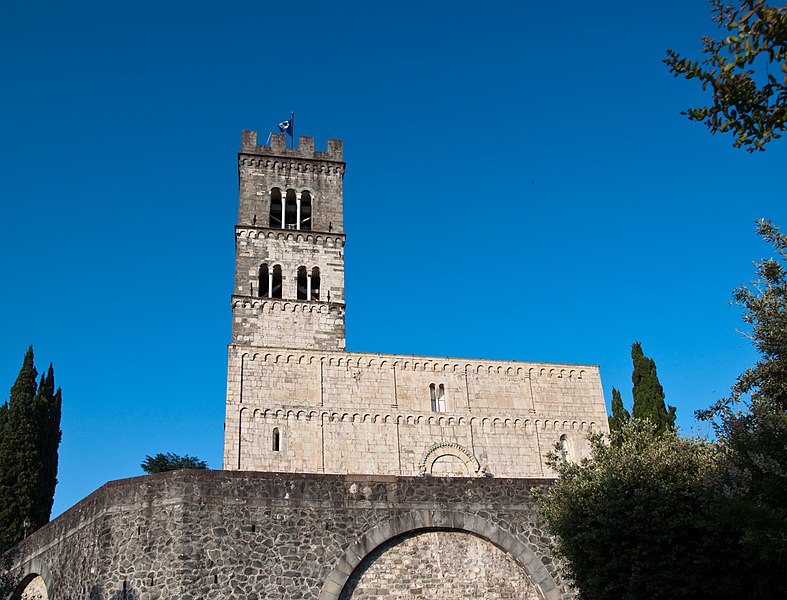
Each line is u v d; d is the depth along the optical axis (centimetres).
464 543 3459
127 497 3400
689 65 1614
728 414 2953
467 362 6756
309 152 7919
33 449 6066
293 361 6425
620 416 6825
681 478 3092
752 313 3328
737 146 1616
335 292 7281
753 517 2494
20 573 4150
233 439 6038
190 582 3147
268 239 7338
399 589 3312
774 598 2828
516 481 3625
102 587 3288
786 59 1502
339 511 3384
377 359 6588
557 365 6912
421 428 6419
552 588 3406
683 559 2873
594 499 3216
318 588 3228
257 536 3275
